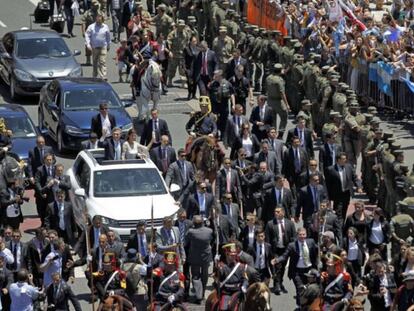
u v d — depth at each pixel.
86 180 71.88
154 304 58.69
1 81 105.81
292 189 75.06
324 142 77.38
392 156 73.19
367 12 103.38
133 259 61.34
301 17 102.94
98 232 64.88
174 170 73.25
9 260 62.88
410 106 92.75
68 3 117.94
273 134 75.69
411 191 70.81
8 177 72.00
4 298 60.88
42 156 74.50
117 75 106.81
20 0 134.12
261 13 107.75
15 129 83.94
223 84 87.25
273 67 90.50
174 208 69.12
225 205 67.38
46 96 91.19
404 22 103.75
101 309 56.53
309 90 88.88
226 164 71.38
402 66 92.38
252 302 54.84
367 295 61.75
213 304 58.91
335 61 97.62
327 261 58.78
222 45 99.12
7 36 104.44
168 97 100.19
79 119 86.50
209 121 79.19
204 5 109.94
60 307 60.16
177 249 62.47
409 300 58.06
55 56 101.06
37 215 77.38
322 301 58.62
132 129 78.50
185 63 97.81
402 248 61.06
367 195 79.38
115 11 115.31
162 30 106.31
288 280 67.81
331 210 66.00
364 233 65.81
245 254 60.16
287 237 64.75
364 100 95.62
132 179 71.31
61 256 62.28
